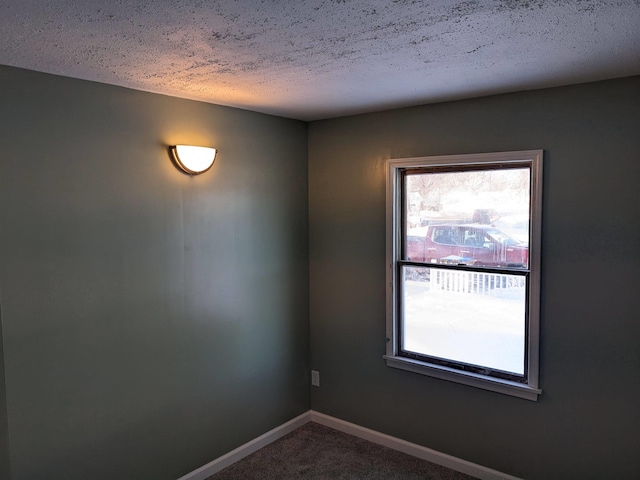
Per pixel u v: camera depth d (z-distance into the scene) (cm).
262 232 335
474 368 304
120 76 229
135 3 139
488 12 150
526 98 270
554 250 267
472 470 307
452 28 165
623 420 256
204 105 293
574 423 270
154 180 269
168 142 275
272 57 197
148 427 275
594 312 259
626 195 246
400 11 148
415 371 326
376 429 350
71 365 239
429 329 322
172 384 285
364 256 344
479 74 231
